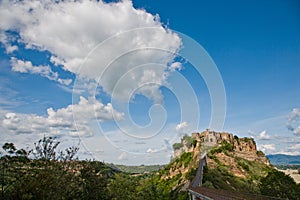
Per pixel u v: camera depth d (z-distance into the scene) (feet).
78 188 100.78
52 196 80.69
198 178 263.08
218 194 114.42
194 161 454.81
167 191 345.10
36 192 77.92
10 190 77.87
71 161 94.58
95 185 109.91
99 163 117.91
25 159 81.56
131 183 164.86
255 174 435.12
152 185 271.28
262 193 230.89
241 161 482.28
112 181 151.94
